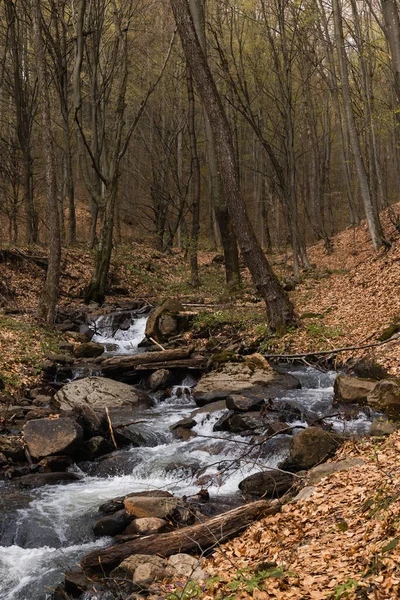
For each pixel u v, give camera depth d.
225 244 24.17
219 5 28.02
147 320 19.25
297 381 13.13
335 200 49.28
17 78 27.00
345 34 29.55
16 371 13.92
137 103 39.22
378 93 32.12
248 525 6.78
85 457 9.80
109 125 35.94
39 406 12.45
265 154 37.34
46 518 7.61
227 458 9.42
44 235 35.31
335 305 18.64
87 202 44.97
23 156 27.47
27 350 15.31
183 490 8.36
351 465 7.59
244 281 26.39
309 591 4.62
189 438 10.58
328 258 30.88
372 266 21.39
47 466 9.32
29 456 9.54
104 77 27.34
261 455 9.20
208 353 16.11
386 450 7.78
